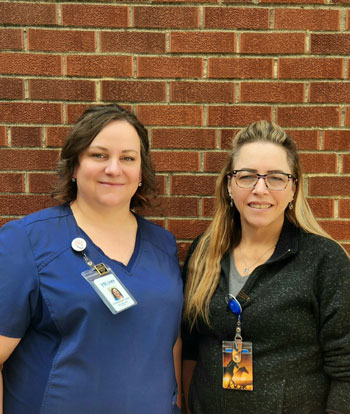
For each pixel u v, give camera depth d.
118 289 1.24
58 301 1.21
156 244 1.46
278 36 1.75
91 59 1.75
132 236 1.43
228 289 1.40
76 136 1.31
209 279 1.44
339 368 1.25
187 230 1.83
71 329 1.21
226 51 1.75
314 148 1.79
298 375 1.28
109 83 1.76
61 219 1.35
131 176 1.33
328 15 1.74
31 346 1.26
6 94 1.75
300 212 1.42
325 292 1.28
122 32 1.74
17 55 1.74
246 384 1.28
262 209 1.34
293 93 1.77
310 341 1.30
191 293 1.48
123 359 1.23
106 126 1.30
